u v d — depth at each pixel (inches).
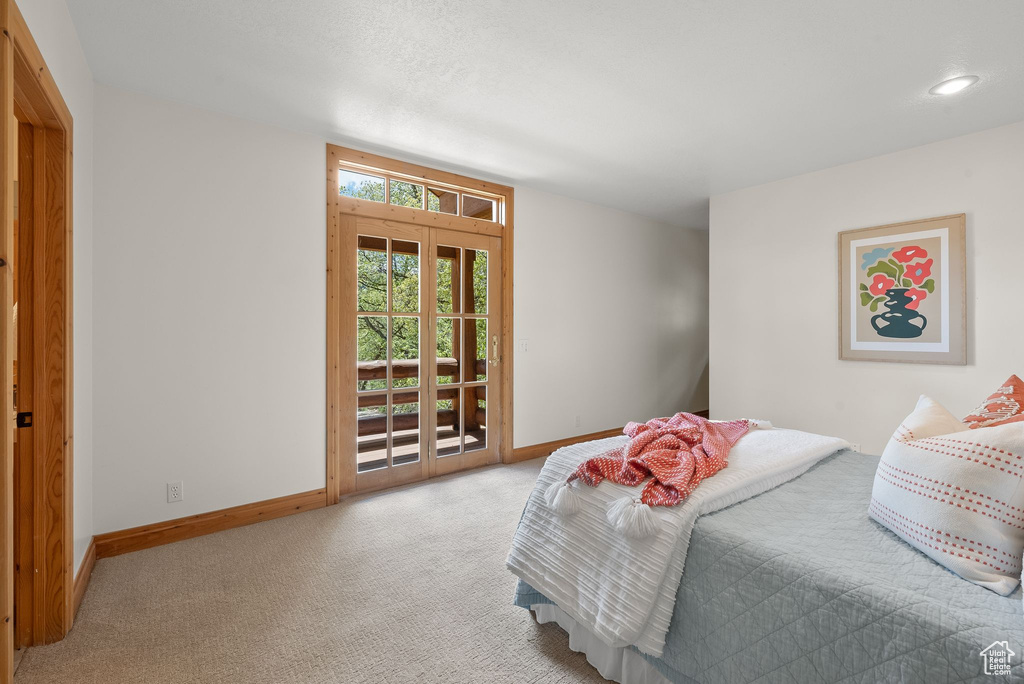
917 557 46.0
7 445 46.0
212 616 75.2
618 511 58.4
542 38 81.0
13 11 47.3
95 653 66.4
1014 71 89.8
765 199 158.9
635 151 131.4
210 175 106.9
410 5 73.0
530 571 69.0
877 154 132.4
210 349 107.0
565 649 68.1
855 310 137.8
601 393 191.3
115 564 92.0
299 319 119.5
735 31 78.5
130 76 93.2
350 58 87.6
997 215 114.6
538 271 169.8
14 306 72.0
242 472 111.4
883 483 52.3
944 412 56.3
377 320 136.9
